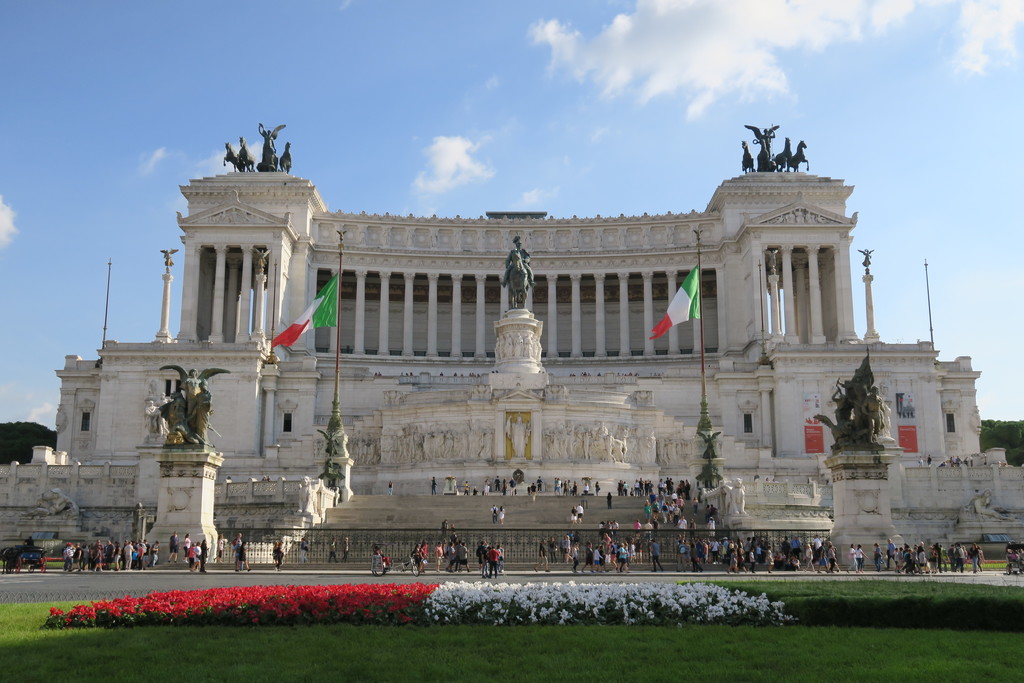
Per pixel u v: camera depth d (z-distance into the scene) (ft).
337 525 211.41
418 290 473.26
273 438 350.02
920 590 93.45
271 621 88.12
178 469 157.79
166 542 155.53
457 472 298.56
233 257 428.56
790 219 407.03
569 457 301.43
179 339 395.55
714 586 96.73
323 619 88.84
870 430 156.04
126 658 70.79
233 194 410.93
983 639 78.79
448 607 89.51
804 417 345.10
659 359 427.74
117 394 343.87
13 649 73.46
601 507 230.48
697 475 244.01
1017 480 251.60
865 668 67.67
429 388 366.22
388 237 448.65
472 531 179.93
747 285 414.00
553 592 93.25
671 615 89.76
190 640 78.54
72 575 157.07
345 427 323.16
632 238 450.71
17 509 256.32
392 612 89.45
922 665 68.49
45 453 271.90
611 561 167.63
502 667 68.54
